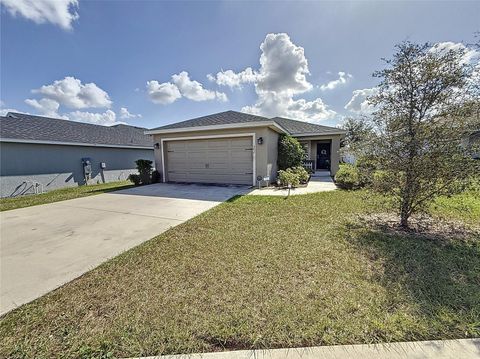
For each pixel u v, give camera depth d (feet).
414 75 12.19
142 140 62.64
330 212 17.69
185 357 5.33
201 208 20.15
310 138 48.52
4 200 28.43
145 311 6.93
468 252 10.46
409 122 12.48
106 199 25.46
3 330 6.32
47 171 38.22
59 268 9.84
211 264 9.83
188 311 6.86
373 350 5.36
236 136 32.73
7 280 8.92
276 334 5.90
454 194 12.17
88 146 45.50
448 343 5.52
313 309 6.80
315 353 5.32
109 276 9.07
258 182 31.86
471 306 6.82
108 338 5.94
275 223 15.26
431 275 8.61
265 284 8.21
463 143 11.47
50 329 6.34
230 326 6.21
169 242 12.44
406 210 13.50
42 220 17.52
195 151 36.11
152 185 35.24
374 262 9.73
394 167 13.04
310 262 9.82
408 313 6.57
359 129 15.70
